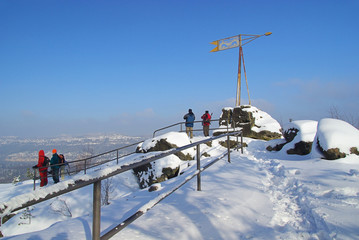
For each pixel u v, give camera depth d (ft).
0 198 37.73
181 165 36.88
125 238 8.53
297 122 41.52
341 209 11.03
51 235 9.14
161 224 9.87
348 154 25.30
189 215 10.82
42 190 5.32
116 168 7.50
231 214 10.92
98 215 6.96
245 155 32.27
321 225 9.65
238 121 54.60
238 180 17.72
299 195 14.15
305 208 11.92
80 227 10.01
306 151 36.01
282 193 15.17
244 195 13.79
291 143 38.22
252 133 51.96
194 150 41.55
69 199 31.09
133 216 8.33
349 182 15.64
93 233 6.93
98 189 6.98
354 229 8.87
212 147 44.50
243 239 8.85
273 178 19.92
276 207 12.41
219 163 25.30
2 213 4.55
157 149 39.99
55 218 28.09
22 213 28.86
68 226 10.14
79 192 32.86
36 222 27.53
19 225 27.20
